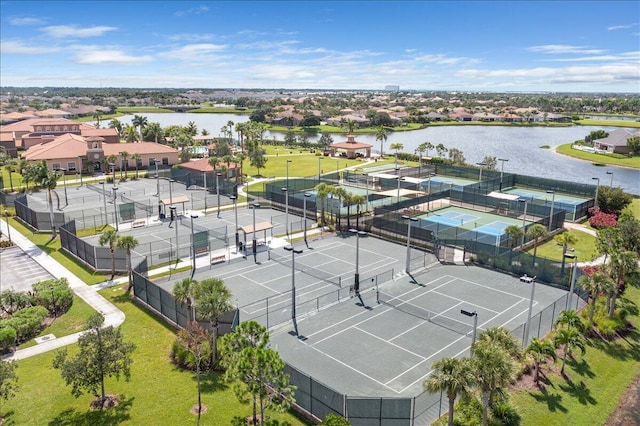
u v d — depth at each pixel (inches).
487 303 1568.7
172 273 1811.0
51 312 1467.8
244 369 850.1
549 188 3297.2
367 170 4020.7
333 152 5049.2
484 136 7504.9
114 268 1755.7
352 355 1232.8
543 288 1705.2
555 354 1165.1
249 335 948.6
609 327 1362.0
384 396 1048.8
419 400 1029.2
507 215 2736.2
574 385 1128.2
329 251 2106.3
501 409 978.1
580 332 1252.5
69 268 1846.7
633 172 4598.9
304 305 1537.9
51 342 1291.8
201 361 1147.9
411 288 1694.1
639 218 2598.4
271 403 906.1
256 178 3779.5
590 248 2129.7
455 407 999.0
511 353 986.7
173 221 2541.8
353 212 2677.2
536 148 6205.7
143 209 2618.1
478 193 2947.8
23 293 1466.5
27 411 994.7
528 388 1101.1
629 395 1112.8
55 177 2315.5
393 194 2864.2
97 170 3986.2
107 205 2839.6
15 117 7214.6
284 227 2472.9
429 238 2105.1
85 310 1486.2
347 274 1824.6
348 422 849.5
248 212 2773.1
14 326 1289.4
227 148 4569.4
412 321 1432.1
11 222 2502.5
